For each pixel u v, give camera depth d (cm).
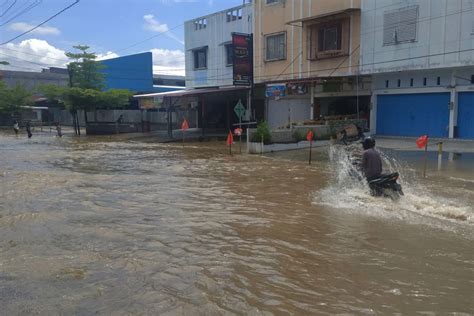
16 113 5466
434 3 2020
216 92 3056
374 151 969
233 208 891
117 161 1814
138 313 428
